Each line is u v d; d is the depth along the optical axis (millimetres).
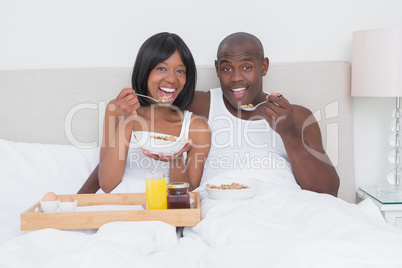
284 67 2037
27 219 1234
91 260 889
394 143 1958
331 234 1057
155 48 1658
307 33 2150
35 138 2059
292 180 1694
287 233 1104
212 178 1613
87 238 1108
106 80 2043
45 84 2039
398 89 1805
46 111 2051
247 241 994
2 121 2051
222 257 968
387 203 1775
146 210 1261
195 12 2141
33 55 2145
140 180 1628
